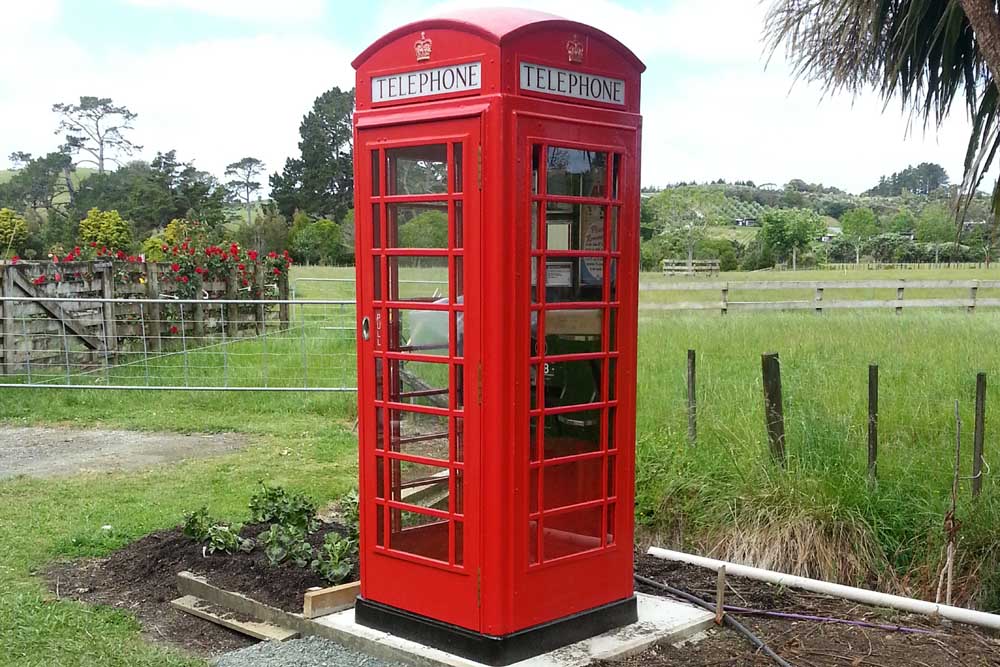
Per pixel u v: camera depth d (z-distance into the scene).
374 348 3.87
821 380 8.09
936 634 4.14
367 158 3.78
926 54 5.29
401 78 3.65
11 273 11.41
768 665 3.77
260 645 3.94
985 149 5.19
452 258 3.55
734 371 9.34
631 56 3.78
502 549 3.55
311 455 8.16
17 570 5.01
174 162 62.31
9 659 3.74
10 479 7.19
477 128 3.39
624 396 3.95
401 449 3.84
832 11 5.30
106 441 8.76
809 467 5.55
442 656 3.64
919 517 5.06
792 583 4.72
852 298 23.25
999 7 4.81
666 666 3.74
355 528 5.01
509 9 3.72
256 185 83.12
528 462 3.60
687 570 5.03
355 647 3.88
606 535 3.97
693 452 6.06
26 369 11.66
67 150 75.50
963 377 8.33
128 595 4.67
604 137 3.72
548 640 3.73
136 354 13.34
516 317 3.48
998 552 4.68
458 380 3.62
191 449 8.41
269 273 17.97
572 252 3.65
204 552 4.89
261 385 11.70
